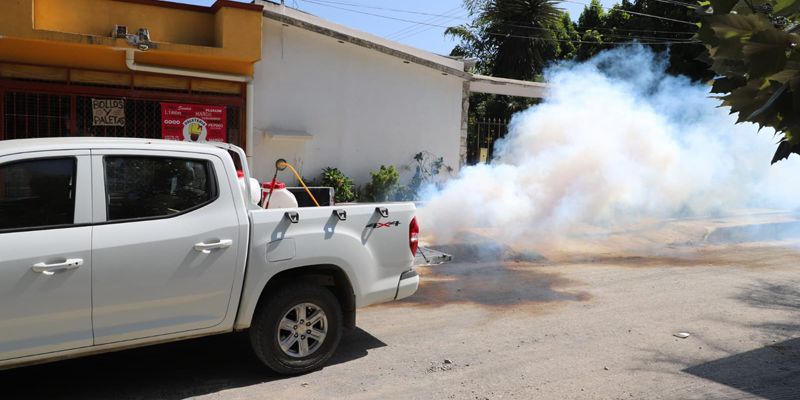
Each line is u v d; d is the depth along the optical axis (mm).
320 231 4742
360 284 4984
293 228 4629
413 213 5406
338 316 4914
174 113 10836
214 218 4340
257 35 10695
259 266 4449
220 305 4359
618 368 5016
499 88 15312
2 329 3623
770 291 7797
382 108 13336
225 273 4336
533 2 22000
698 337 5863
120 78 10422
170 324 4191
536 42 22172
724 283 8242
